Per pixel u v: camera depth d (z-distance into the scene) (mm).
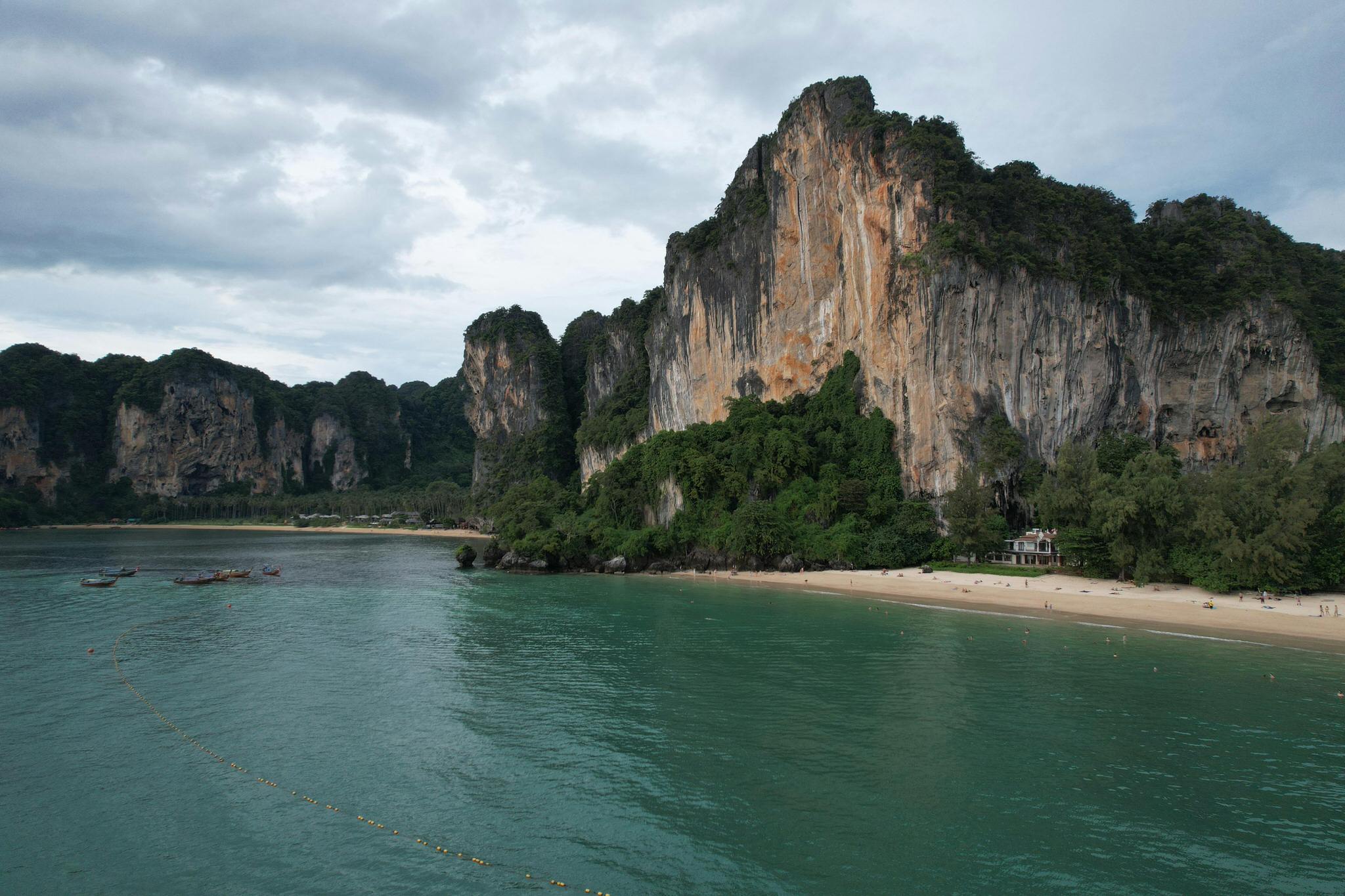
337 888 18562
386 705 31984
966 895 18078
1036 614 50844
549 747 27203
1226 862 19547
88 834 21188
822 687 34188
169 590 66938
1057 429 74375
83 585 68750
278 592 66000
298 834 21188
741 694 33219
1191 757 26000
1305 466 52219
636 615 53125
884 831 21094
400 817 22062
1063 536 61812
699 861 19688
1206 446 78312
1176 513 54156
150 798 23297
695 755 26391
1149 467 57594
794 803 22766
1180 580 57906
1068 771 24922
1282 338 76438
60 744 27594
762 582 71000
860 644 42781
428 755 26547
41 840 20844
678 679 35688
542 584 72375
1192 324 77375
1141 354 76812
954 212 73875
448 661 39469
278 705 31953
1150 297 76688
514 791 23672
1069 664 37781
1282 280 77750
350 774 25000
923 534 74562
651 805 22688
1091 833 20953
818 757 26141
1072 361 74250
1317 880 18766
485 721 29969
